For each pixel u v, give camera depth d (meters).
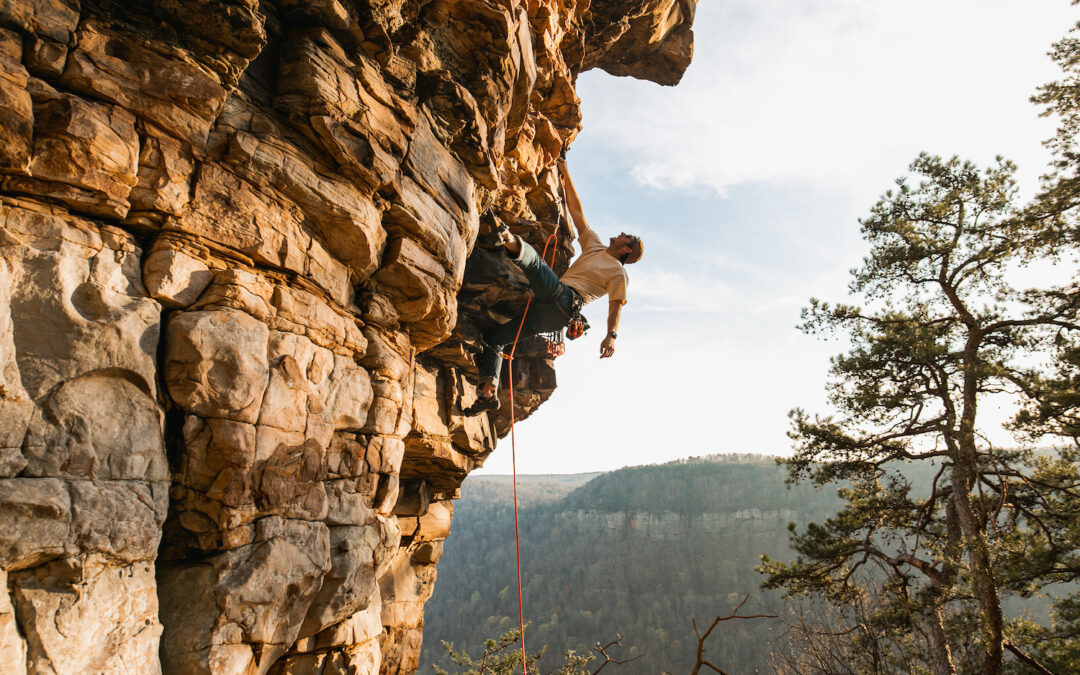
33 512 2.85
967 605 12.12
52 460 3.00
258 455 3.88
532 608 101.00
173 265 3.62
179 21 3.64
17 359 2.97
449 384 8.93
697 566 109.56
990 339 13.80
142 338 3.43
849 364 14.33
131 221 3.56
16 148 3.06
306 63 4.37
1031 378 12.45
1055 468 13.15
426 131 5.55
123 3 3.51
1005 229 13.39
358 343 4.98
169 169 3.65
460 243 6.13
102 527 3.11
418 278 5.40
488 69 6.32
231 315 3.80
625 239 8.09
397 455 5.48
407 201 5.23
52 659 2.86
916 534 13.75
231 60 3.85
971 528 11.80
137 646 3.25
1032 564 11.56
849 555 13.83
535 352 10.14
